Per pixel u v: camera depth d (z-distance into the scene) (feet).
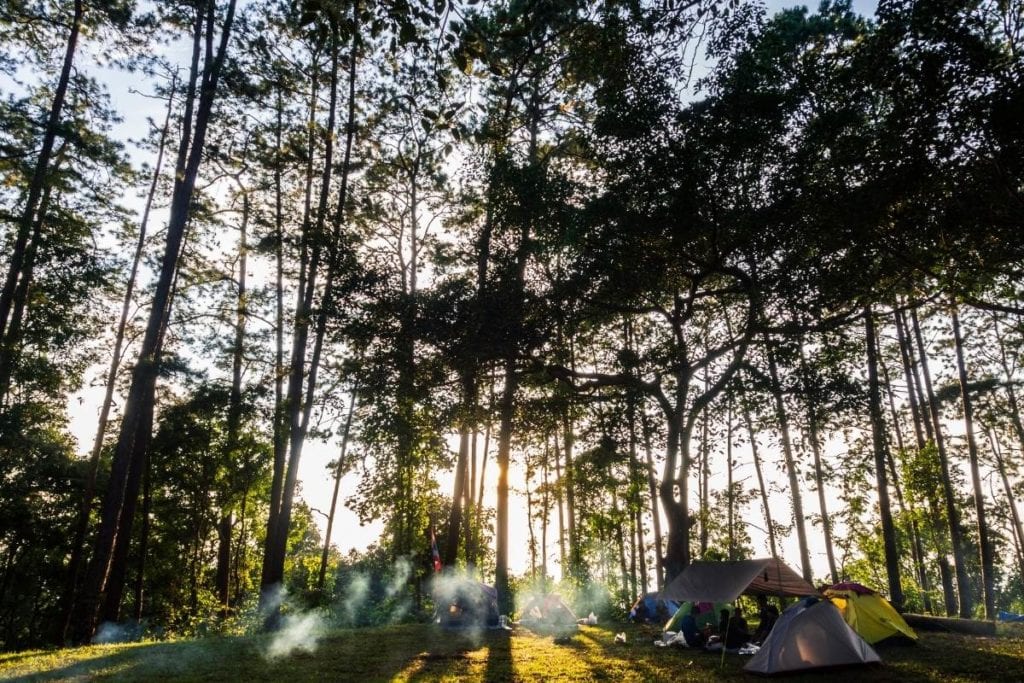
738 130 48.06
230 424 101.45
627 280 58.29
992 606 80.07
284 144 94.22
